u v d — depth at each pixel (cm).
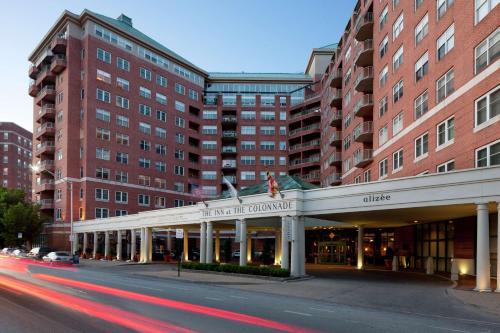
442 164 2747
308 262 4950
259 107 9094
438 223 3152
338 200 2573
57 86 6981
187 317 1221
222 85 9419
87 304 1441
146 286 2164
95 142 6625
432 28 2966
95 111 6675
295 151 8606
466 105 2495
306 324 1168
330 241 4778
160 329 1048
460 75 2573
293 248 2734
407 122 3322
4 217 6138
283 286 2306
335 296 1892
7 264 3866
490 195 1928
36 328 1052
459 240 2833
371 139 4456
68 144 6531
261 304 1577
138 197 7206
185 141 8319
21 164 12781
